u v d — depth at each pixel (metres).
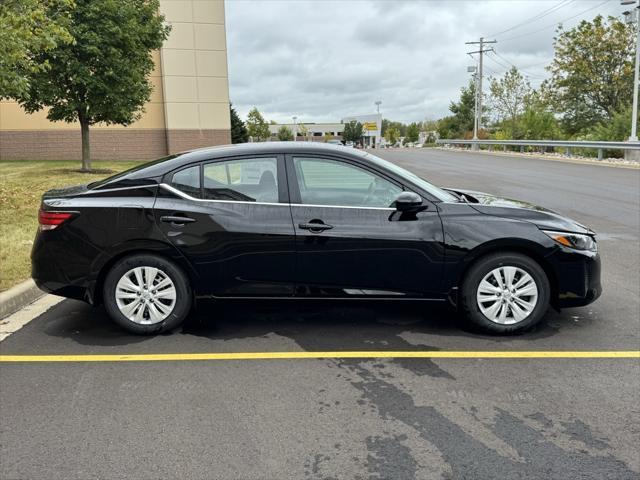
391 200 4.53
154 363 4.03
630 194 13.05
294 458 2.82
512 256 4.47
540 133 38.69
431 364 3.99
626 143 21.91
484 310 4.52
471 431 3.08
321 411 3.31
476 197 5.08
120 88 16.86
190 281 4.57
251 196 4.51
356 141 101.56
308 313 5.13
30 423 3.18
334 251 4.43
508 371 3.87
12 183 13.98
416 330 4.69
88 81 15.92
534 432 3.06
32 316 5.08
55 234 4.48
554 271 4.48
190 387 3.63
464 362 4.02
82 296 4.56
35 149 26.45
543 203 11.67
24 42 10.25
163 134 27.61
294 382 3.71
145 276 4.53
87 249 4.46
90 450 2.90
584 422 3.17
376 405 3.38
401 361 4.05
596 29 36.12
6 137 26.11
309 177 4.55
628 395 3.50
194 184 4.54
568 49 37.56
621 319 4.91
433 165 23.47
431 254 4.43
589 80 37.56
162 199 4.50
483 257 4.48
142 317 4.56
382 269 4.46
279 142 4.82
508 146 38.78
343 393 3.54
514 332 4.54
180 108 27.20
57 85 16.33
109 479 2.65
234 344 4.39
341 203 4.50
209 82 27.34
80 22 15.84
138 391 3.58
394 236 4.41
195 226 4.44
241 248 4.44
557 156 27.50
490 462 2.79
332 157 4.55
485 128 56.28
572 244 4.46
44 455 2.85
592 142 24.05
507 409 3.32
